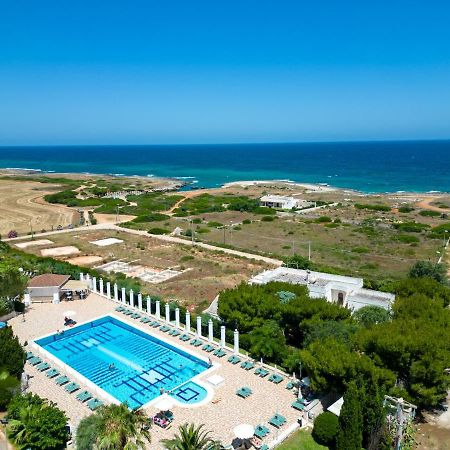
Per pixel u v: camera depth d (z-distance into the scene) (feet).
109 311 174.40
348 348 110.93
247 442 96.53
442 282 204.95
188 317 153.89
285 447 95.25
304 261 231.50
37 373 126.11
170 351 143.95
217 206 465.06
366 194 597.11
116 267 248.32
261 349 131.75
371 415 90.22
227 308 146.30
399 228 360.69
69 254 273.33
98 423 79.56
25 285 177.58
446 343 109.29
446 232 337.52
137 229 354.95
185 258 262.26
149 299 170.40
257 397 115.24
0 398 104.27
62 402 111.75
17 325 160.25
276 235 338.75
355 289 173.99
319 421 96.94
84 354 142.00
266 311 143.74
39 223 378.32
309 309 138.00
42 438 90.12
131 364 135.54
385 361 107.55
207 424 103.45
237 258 266.77
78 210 444.14
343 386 104.58
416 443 96.73
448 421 104.78
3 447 91.15
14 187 604.08
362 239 324.80
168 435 98.94
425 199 535.19
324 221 394.11
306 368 112.37
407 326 116.26
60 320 164.96
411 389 103.91
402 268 251.60
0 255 227.61
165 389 121.19
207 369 129.80
